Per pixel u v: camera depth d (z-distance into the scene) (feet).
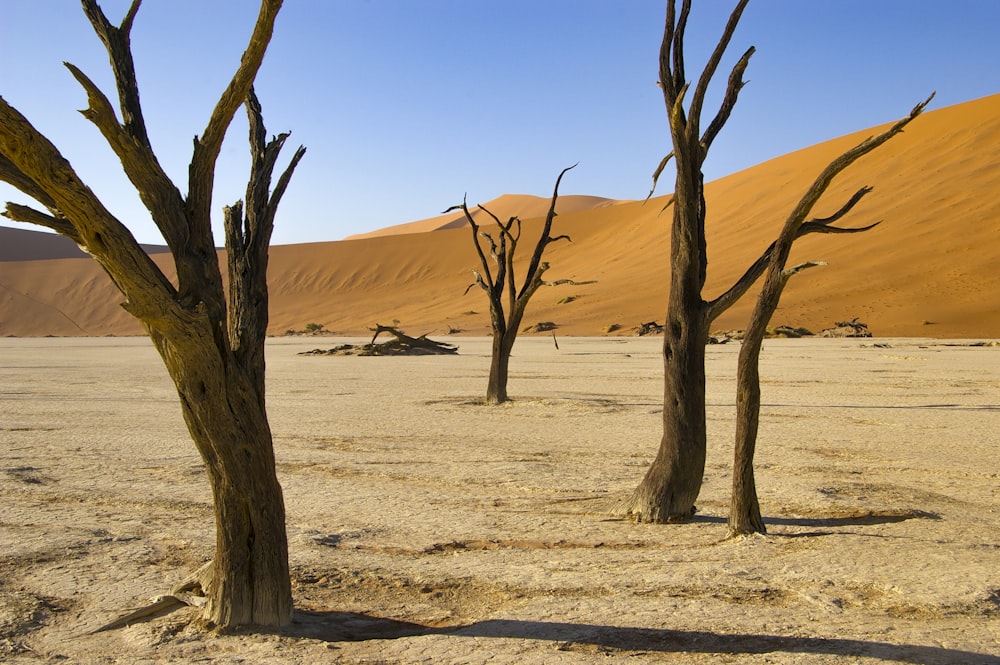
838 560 22.68
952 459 39.22
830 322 223.92
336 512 29.32
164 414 59.11
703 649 16.93
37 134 13.85
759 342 25.02
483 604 20.38
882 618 18.66
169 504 30.55
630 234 399.85
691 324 28.09
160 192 16.29
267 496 18.35
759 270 27.55
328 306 422.41
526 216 650.84
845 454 40.68
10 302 448.65
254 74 16.19
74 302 455.63
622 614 18.98
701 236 28.68
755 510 25.91
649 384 83.66
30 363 129.70
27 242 581.12
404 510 29.60
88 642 17.90
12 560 23.68
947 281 236.84
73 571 22.74
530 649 17.06
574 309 287.89
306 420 55.06
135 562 23.53
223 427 17.56
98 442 45.47
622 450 42.63
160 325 16.14
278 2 15.38
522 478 35.09
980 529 26.43
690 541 25.39
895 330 212.02
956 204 281.13
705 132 28.76
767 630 17.88
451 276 425.28
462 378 92.79
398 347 150.92
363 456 40.78
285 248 481.87
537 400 66.13
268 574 18.45
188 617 18.95
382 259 455.22
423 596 21.04
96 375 100.94
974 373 93.04
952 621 18.49
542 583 21.43
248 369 17.89
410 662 16.56
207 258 16.94
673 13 27.99
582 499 31.50
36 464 38.60
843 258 268.82
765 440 45.03
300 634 18.17
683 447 28.04
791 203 335.88
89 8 16.69
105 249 14.99
